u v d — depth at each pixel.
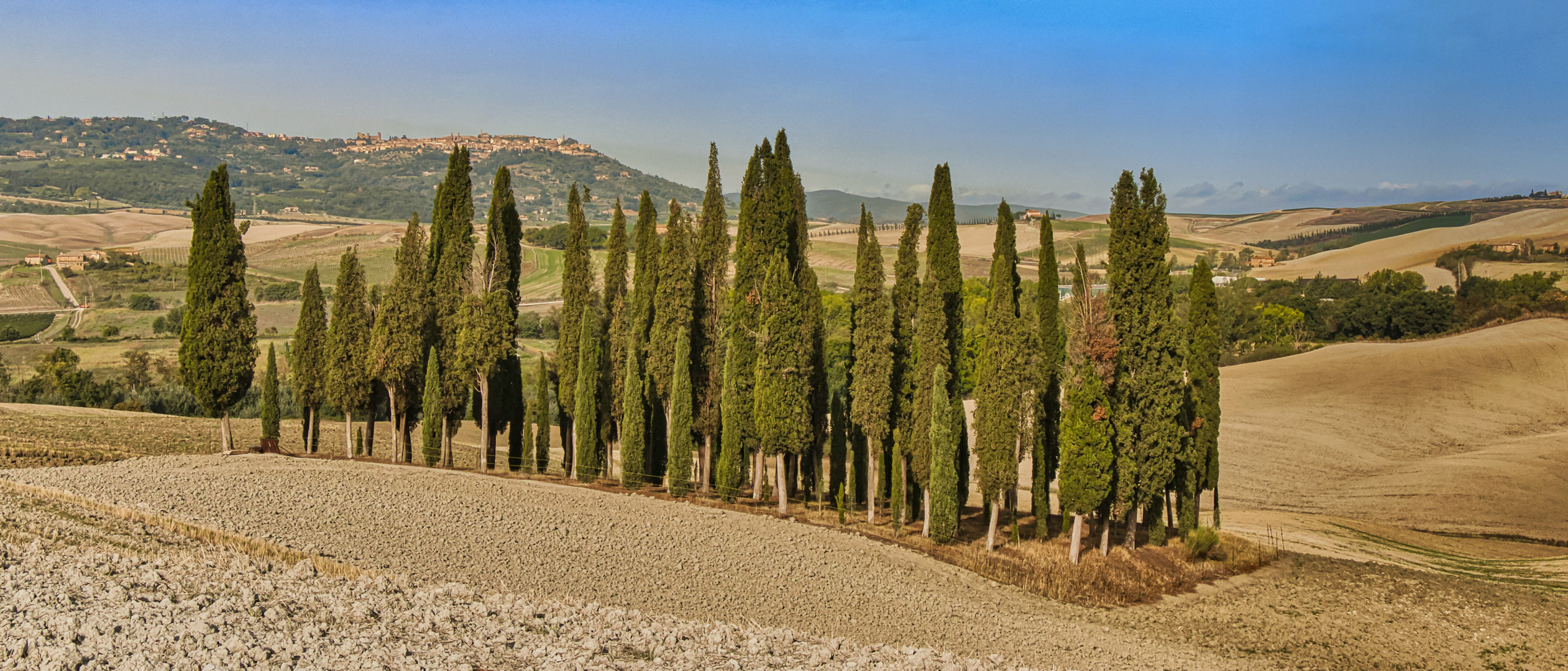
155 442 62.09
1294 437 90.50
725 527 43.53
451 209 61.09
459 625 23.56
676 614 30.61
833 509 52.28
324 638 20.89
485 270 58.53
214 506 37.47
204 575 25.20
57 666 17.44
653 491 52.25
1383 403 101.75
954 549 45.00
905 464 48.50
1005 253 51.75
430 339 61.12
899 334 50.47
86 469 44.94
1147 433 45.97
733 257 57.19
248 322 56.19
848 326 114.81
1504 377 108.62
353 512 39.22
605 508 45.00
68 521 31.02
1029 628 34.84
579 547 37.75
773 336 48.59
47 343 161.75
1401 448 87.50
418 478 48.12
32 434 60.59
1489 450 84.81
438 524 38.62
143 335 171.88
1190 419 53.25
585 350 54.81
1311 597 42.78
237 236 55.97
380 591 26.19
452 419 60.38
